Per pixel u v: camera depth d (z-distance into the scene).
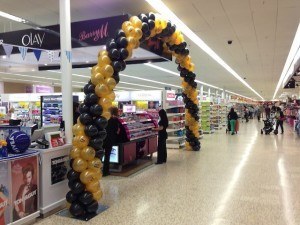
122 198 4.66
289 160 7.71
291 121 19.83
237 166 6.98
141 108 11.87
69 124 4.45
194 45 9.84
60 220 3.80
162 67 14.58
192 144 9.41
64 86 4.46
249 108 34.28
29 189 3.66
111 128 6.11
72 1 6.03
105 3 6.14
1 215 3.28
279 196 4.70
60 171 4.19
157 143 8.08
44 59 8.30
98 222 3.73
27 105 13.30
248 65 14.42
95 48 6.57
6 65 9.70
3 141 3.40
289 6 6.25
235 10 6.50
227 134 15.00
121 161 6.41
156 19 5.81
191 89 8.74
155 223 3.68
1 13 6.61
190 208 4.20
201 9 6.43
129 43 4.73
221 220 3.77
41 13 6.68
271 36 8.73
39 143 3.97
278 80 22.17
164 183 5.53
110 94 4.34
